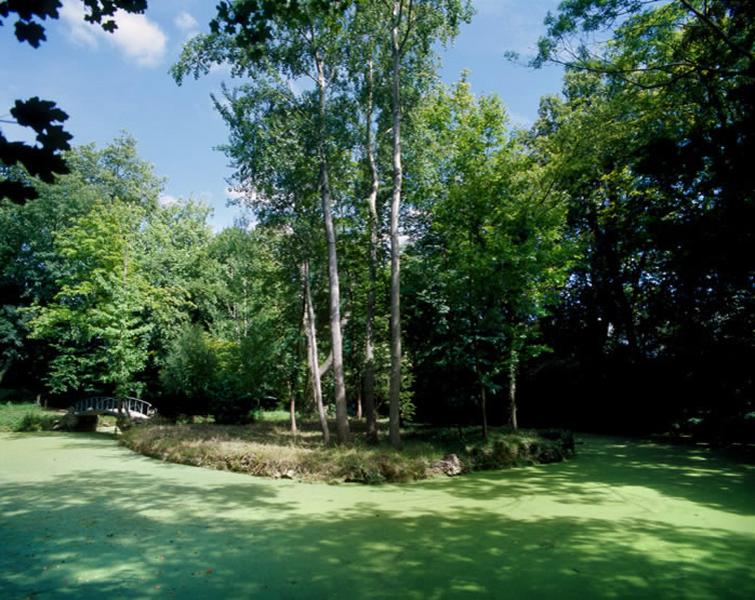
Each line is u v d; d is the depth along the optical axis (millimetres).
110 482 9477
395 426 11734
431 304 12438
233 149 12961
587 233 20047
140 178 30234
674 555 5324
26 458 12539
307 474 9680
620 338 21703
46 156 1951
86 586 4645
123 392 19156
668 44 11391
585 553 5414
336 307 12805
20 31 2064
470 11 12594
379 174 15180
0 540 5992
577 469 10734
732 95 3025
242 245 18000
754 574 4789
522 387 21562
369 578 4785
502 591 4453
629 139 13477
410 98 13930
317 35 12656
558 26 10734
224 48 12422
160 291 22047
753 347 13656
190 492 8617
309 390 18453
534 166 14945
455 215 13023
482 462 10719
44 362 26500
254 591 4516
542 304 14172
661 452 13398
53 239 25375
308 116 12992
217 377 19922
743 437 14703
